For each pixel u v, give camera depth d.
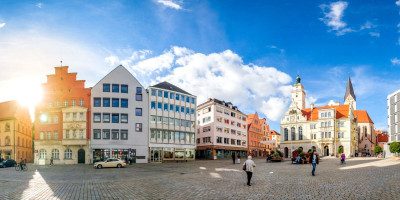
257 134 102.75
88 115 55.56
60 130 55.12
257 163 44.78
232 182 19.03
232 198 13.17
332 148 81.31
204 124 80.44
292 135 90.69
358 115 105.25
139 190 16.23
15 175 27.78
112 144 55.66
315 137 85.62
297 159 39.97
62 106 55.91
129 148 55.53
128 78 58.81
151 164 50.03
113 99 57.12
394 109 69.19
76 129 54.56
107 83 57.22
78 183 20.11
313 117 87.62
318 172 25.16
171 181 20.50
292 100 92.25
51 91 56.50
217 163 49.53
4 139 61.38
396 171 23.59
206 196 13.85
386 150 72.44
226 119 82.69
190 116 68.31
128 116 57.59
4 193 15.73
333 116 82.12
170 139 63.25
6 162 44.88
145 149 58.16
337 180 18.62
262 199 12.76
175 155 63.84
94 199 13.59
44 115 56.00
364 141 101.56
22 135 65.19
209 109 79.00
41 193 15.60
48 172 31.69
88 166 44.94
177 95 66.12
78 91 56.22
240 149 88.19
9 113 61.88
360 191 13.91
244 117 93.38
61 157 54.19
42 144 54.88
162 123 61.88
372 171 24.59
